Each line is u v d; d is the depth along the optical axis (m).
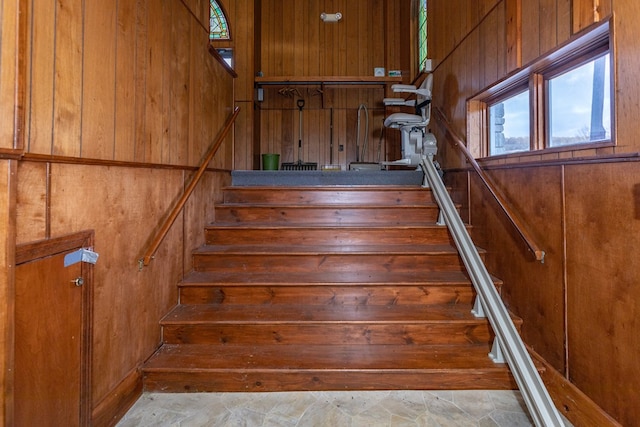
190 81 2.54
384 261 2.71
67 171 1.32
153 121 1.99
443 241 2.96
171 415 1.77
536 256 1.90
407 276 2.58
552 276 1.89
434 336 2.22
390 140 5.70
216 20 4.83
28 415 1.16
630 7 1.35
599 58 1.69
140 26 1.83
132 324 1.84
